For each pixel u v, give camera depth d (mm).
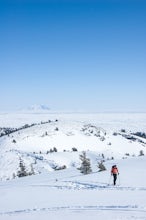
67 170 70750
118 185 37625
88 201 29578
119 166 56281
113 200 29234
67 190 36812
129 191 33438
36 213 26047
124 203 27625
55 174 61875
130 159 73625
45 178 54125
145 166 52656
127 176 43531
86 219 23031
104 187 37250
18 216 25375
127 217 22781
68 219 23406
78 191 35625
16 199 33031
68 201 30266
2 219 24703
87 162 61438
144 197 29797
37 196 34000
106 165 64562
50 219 23750
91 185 39344
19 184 46656
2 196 35250
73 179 45281
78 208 26938
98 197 31234
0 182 55594
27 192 36906
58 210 26656
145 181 38875
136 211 24500
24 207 28891
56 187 39438
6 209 28562
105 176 45938
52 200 31250
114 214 23891
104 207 26594
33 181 50125
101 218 22984
